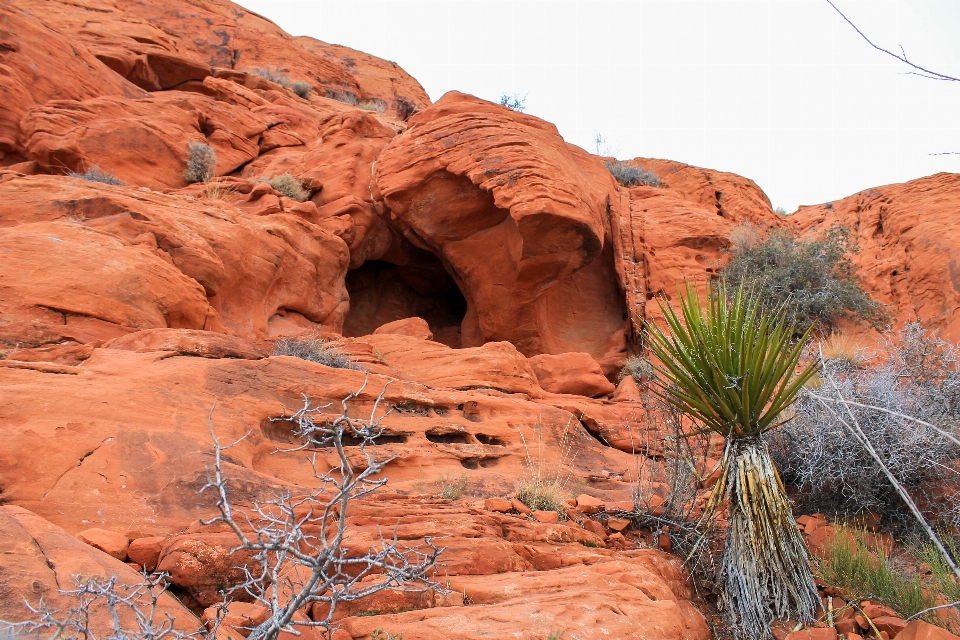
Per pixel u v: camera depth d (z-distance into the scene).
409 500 5.77
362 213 15.01
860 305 15.90
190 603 4.02
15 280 7.25
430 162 14.28
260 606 3.81
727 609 5.38
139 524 4.56
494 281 14.44
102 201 9.59
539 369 11.85
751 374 5.48
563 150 15.73
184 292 8.80
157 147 13.99
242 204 13.62
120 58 18.50
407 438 7.59
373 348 10.46
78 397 5.33
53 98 13.91
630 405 10.98
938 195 18.14
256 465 6.02
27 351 6.35
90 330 7.38
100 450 4.98
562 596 4.38
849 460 7.16
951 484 7.11
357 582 4.10
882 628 5.03
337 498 2.61
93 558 3.76
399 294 17.41
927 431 7.02
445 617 3.92
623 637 4.17
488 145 13.86
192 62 20.20
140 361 6.38
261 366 6.92
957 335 14.45
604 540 6.01
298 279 12.55
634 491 7.06
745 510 5.38
